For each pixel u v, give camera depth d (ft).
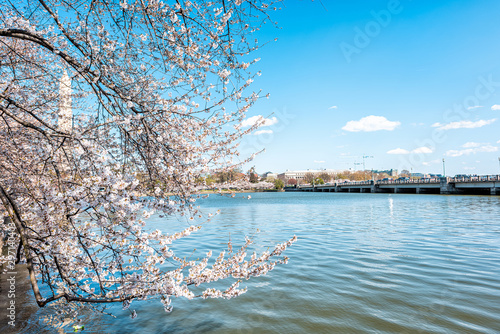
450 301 23.26
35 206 11.98
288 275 30.94
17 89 16.66
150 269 13.88
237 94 16.78
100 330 19.93
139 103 14.07
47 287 27.71
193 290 27.22
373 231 59.82
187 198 15.84
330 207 136.26
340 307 22.80
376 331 19.12
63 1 13.15
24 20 14.97
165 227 69.31
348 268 32.99
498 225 64.80
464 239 49.29
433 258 36.68
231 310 22.89
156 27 14.28
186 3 13.98
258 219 87.92
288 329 19.75
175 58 14.42
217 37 14.29
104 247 13.19
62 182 12.27
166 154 14.80
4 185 16.05
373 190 343.67
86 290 14.97
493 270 31.30
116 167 13.30
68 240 13.12
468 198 174.09
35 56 18.70
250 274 15.10
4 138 16.03
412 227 64.34
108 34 14.44
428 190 275.59
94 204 11.11
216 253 41.37
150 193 14.53
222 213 111.34
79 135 11.87
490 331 18.67
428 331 18.88
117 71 15.03
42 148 13.47
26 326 20.26
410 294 24.93
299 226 70.18
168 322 21.11
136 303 24.52
